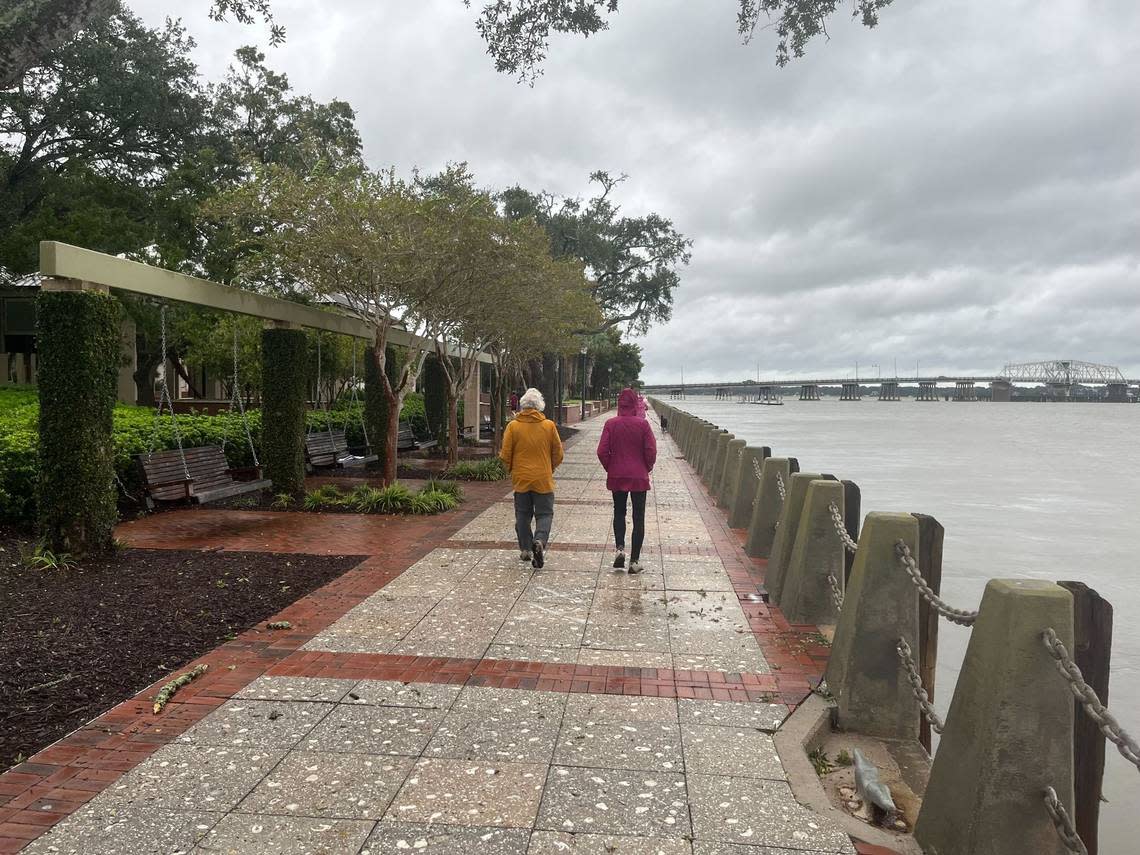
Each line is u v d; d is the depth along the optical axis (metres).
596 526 9.92
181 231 21.23
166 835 2.88
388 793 3.20
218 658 4.83
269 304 11.20
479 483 14.62
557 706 4.12
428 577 7.01
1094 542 12.09
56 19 5.58
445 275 11.65
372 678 4.50
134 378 23.66
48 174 23.50
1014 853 2.64
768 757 3.57
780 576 6.17
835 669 4.22
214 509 10.77
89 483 7.44
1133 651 6.71
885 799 3.15
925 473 23.81
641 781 3.33
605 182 37.12
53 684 4.39
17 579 6.71
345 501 11.06
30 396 15.00
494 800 3.15
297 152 23.12
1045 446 39.06
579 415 49.97
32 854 2.75
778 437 44.66
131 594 6.29
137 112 23.75
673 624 5.63
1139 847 3.78
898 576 4.03
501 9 10.79
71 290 7.33
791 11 10.77
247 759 3.49
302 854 2.77
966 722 2.82
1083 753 2.87
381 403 17.00
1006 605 2.70
